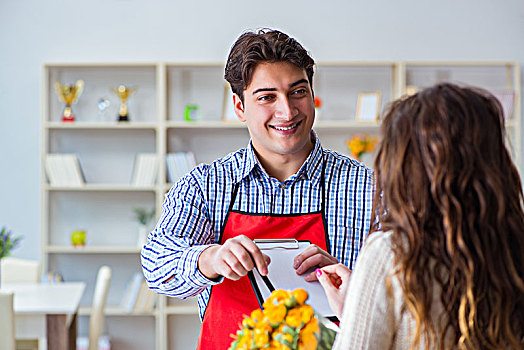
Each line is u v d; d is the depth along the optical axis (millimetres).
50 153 4898
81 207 4926
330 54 4949
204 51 4941
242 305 1580
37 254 4914
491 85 4953
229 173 1693
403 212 1092
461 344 1058
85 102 4906
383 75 4930
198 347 1631
